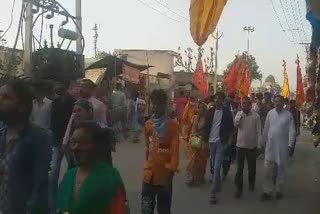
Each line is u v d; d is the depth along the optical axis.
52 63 12.42
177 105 19.12
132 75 27.00
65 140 7.20
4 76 8.77
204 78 23.42
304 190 11.17
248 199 10.10
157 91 6.56
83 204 3.37
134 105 20.31
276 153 10.23
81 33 14.33
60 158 8.14
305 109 35.88
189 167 11.45
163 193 6.52
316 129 19.00
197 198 10.04
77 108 6.38
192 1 8.65
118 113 19.12
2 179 4.11
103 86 9.76
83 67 13.59
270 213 8.92
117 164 13.80
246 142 10.37
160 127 6.46
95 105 7.74
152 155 6.46
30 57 12.50
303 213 8.98
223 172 11.91
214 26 8.59
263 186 10.79
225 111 10.05
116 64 24.80
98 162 3.51
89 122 3.60
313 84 19.45
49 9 12.91
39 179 4.02
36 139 4.09
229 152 11.72
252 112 10.47
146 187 6.51
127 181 11.35
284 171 10.34
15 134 4.14
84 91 7.77
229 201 9.86
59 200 3.53
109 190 3.40
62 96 8.30
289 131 10.35
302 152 19.34
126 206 3.54
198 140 11.35
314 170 14.23
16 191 4.06
